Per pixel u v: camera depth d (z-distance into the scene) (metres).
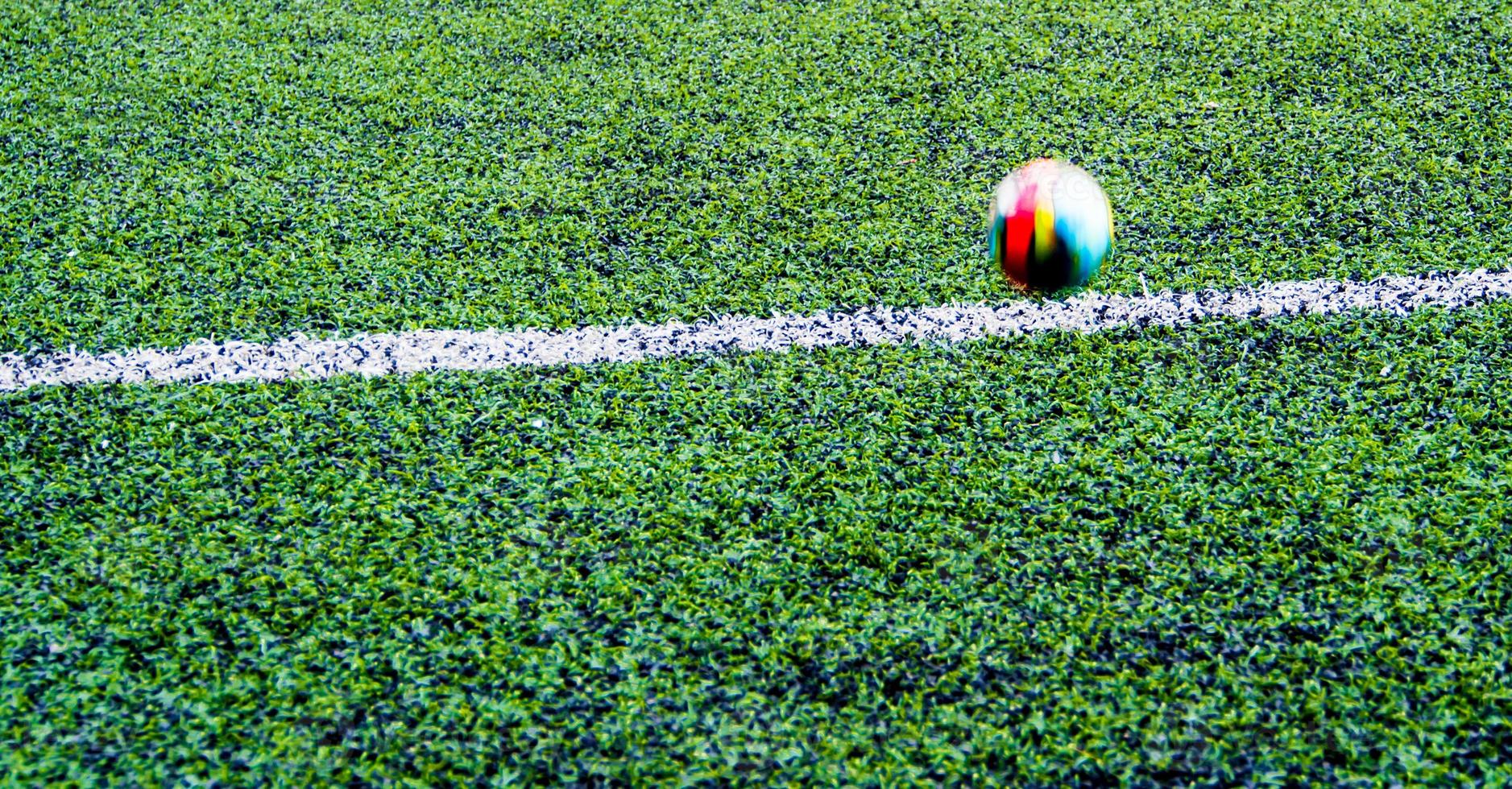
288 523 2.35
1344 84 3.78
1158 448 2.50
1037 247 2.65
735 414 2.61
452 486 2.43
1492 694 2.00
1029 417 2.59
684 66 3.96
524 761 1.94
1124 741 1.96
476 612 2.18
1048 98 3.77
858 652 2.11
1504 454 2.46
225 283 3.04
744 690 2.05
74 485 2.43
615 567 2.26
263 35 4.12
